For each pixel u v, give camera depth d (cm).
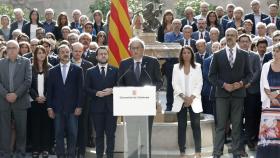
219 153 1562
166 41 2091
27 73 1612
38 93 1648
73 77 1577
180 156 1600
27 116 1667
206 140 1700
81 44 1681
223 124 1564
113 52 1723
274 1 3288
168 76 1883
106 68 1564
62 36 2084
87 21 2159
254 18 2228
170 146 1642
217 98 1566
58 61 1747
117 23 1725
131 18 2120
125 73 1536
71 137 1577
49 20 2220
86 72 1570
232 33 1554
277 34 1700
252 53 1683
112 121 1548
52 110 1578
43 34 2017
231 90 1547
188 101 1580
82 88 1580
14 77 1606
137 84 1530
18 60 1614
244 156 1612
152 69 1542
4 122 1609
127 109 1258
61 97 1571
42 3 3728
